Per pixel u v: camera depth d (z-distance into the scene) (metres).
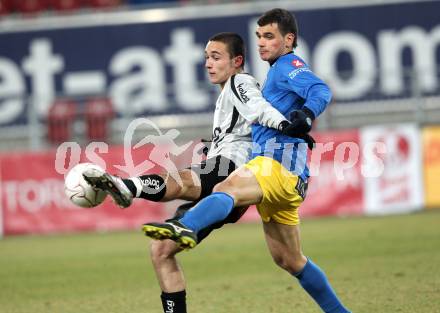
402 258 37.75
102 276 37.53
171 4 73.19
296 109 22.30
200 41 71.12
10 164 57.78
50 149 60.31
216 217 19.91
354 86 63.69
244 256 41.94
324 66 70.94
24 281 37.22
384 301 27.58
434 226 49.59
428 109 64.88
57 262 43.16
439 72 65.31
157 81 71.50
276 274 35.59
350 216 57.69
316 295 23.05
